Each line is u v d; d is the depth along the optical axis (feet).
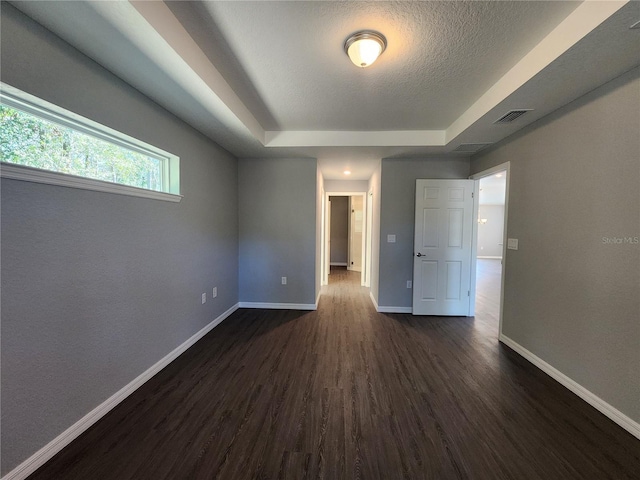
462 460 4.98
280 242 13.71
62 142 5.44
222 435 5.51
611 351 6.07
